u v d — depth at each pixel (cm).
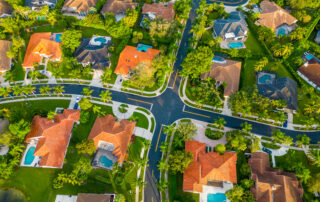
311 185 7419
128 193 7925
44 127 8506
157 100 10038
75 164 8094
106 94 9162
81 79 10581
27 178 8112
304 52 10975
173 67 10988
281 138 8350
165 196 7931
